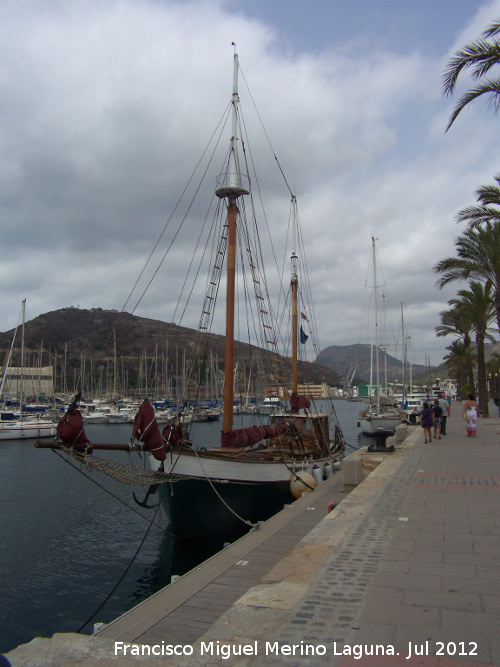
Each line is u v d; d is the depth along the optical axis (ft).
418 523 32.07
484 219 85.87
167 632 22.84
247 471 61.57
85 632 42.65
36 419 228.43
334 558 25.89
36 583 53.16
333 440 98.94
